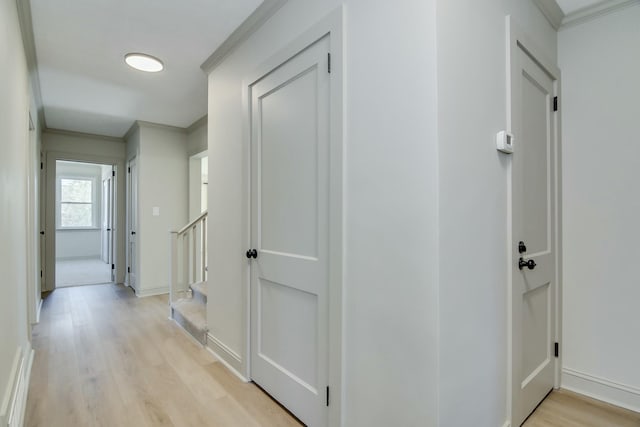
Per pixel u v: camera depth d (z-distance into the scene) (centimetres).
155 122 452
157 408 196
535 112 189
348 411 153
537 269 188
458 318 129
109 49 256
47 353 271
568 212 213
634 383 190
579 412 188
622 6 191
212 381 228
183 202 488
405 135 129
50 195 482
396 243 132
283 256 194
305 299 180
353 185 150
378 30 139
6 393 150
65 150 493
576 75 208
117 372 240
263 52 212
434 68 120
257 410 194
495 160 152
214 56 263
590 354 205
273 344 205
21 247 219
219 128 266
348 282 152
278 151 200
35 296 345
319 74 169
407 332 129
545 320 201
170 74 299
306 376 179
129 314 378
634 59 189
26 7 200
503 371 158
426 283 123
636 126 190
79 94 346
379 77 138
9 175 168
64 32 232
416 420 126
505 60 159
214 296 273
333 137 158
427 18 122
